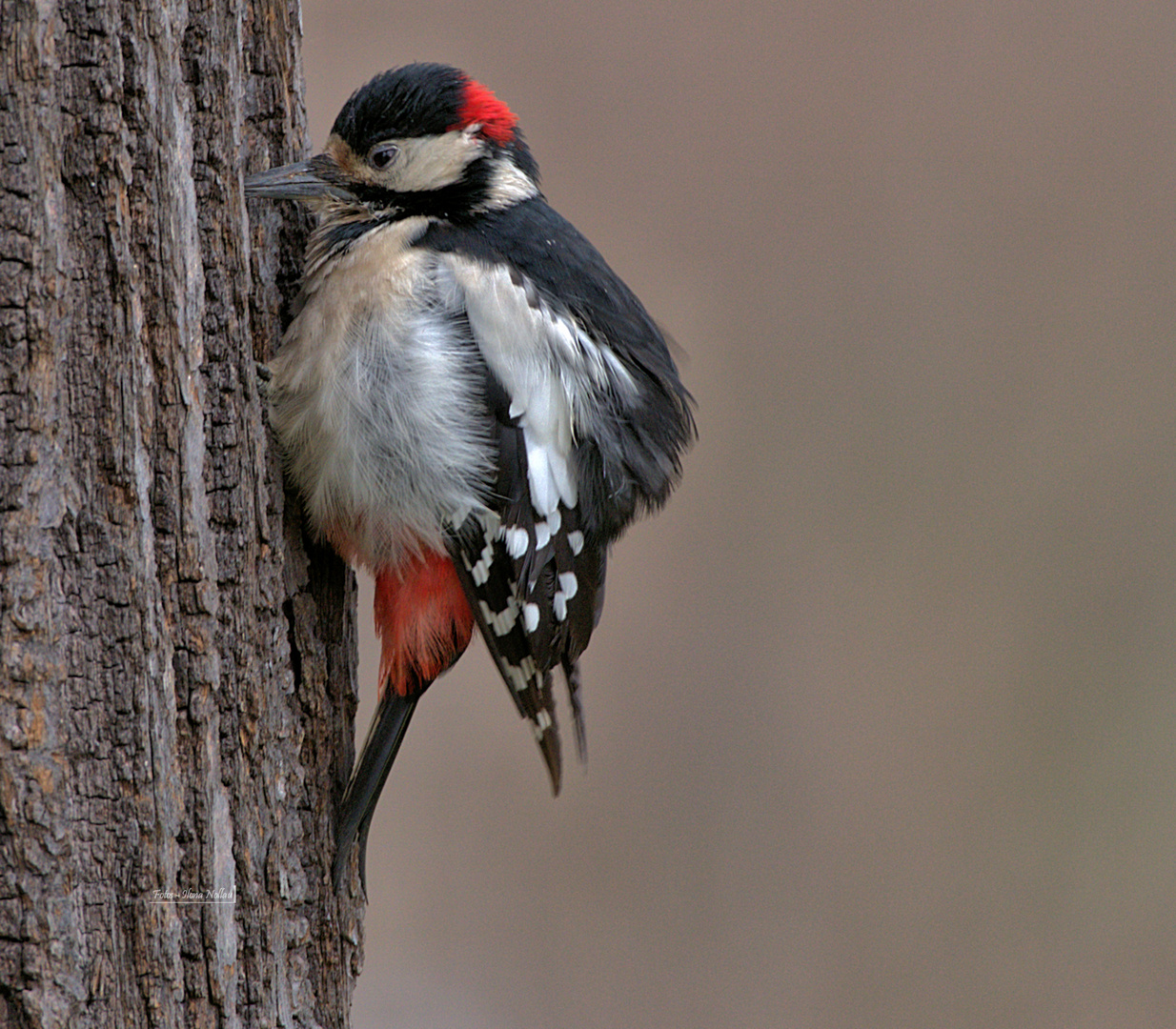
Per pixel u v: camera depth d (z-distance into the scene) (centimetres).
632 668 1412
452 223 733
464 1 1476
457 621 716
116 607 549
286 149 700
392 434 674
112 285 550
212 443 605
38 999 526
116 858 548
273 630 634
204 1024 575
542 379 697
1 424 520
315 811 668
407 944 1220
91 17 542
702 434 1482
